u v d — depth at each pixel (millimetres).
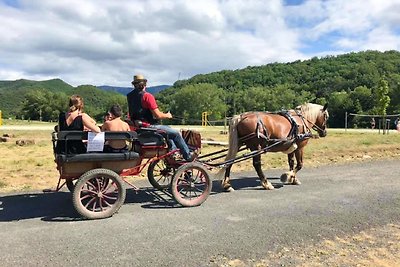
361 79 115000
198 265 4984
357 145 17547
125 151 7145
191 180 7766
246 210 7422
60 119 7266
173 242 5738
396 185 9797
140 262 5051
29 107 110375
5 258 5133
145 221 6691
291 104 109625
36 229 6250
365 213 7328
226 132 30875
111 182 6973
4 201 7984
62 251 5375
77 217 6887
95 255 5250
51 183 9781
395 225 6668
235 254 5336
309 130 10023
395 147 17297
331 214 7230
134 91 7844
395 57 141500
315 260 5195
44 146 18859
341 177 10844
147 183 9734
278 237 5996
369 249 5605
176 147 7715
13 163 12734
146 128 7457
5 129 31922
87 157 6707
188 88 105938
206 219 6832
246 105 112125
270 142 9094
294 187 9523
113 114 7402
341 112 76812
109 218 6844
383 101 37438
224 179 8984
